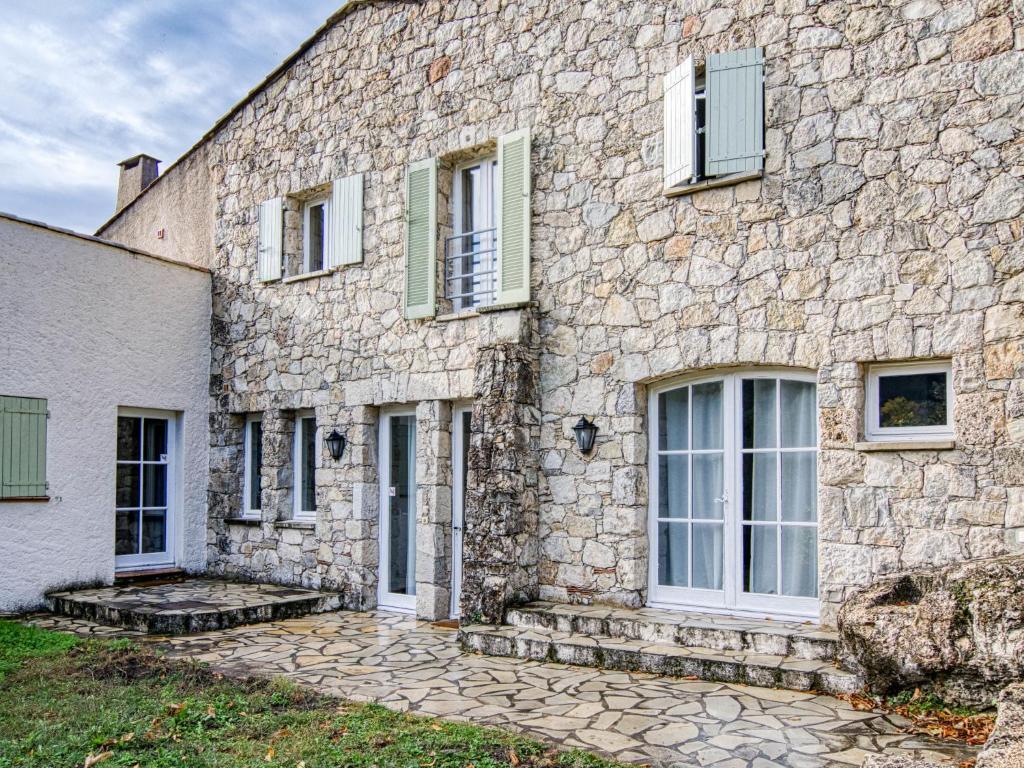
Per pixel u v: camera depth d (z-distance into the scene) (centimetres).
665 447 686
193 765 390
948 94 556
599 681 543
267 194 987
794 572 614
